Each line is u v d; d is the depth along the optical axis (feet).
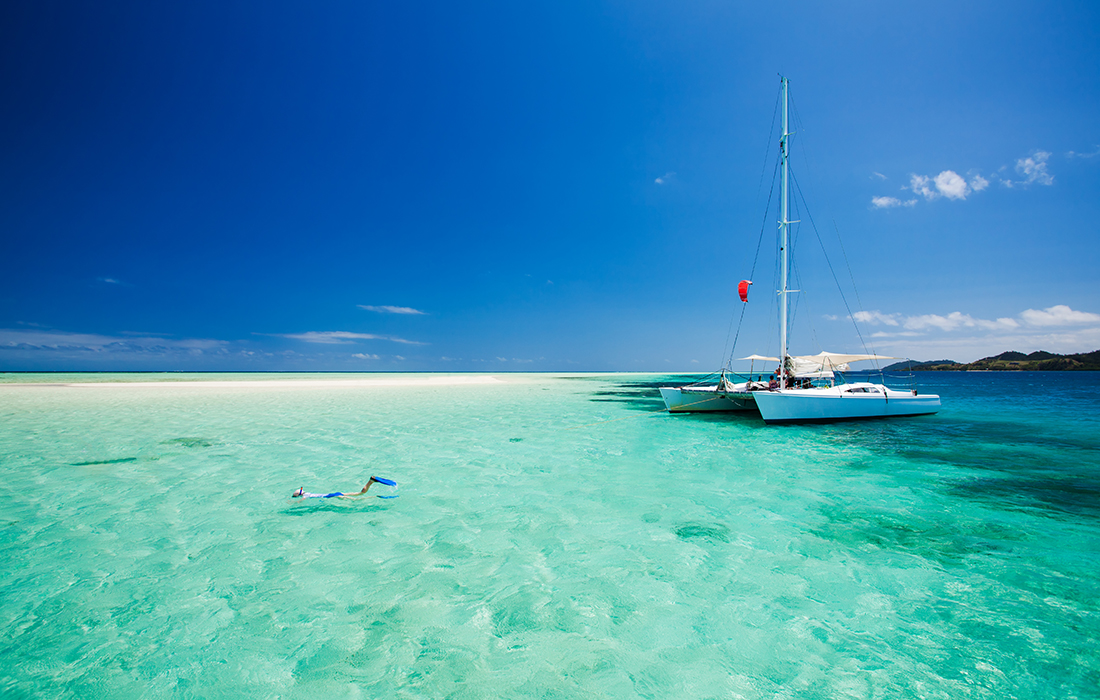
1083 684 10.70
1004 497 25.29
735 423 54.29
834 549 18.44
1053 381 184.85
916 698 10.23
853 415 53.42
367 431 47.98
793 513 22.80
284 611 13.85
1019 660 11.53
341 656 11.72
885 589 15.21
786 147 50.78
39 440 41.42
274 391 106.11
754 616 13.62
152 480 28.55
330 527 20.94
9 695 10.22
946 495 25.76
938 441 42.22
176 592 15.01
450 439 43.42
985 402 81.15
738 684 10.73
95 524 21.11
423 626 13.09
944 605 14.19
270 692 10.43
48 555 17.81
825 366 56.03
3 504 23.91
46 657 11.64
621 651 11.97
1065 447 39.22
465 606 14.20
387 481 25.38
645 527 20.98
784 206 50.78
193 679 10.86
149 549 18.43
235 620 13.37
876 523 21.40
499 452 37.52
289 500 24.79
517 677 10.94
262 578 16.01
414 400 86.43
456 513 22.88
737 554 18.01
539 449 38.81
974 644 12.21
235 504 24.06
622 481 28.76
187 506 23.71
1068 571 16.48
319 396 93.71
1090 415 60.44
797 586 15.43
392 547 18.72
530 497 25.50
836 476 29.99
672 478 29.48
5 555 17.78
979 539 19.38
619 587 15.40
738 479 29.27
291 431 47.57
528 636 12.62
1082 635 12.58
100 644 12.21
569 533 20.29
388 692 10.42
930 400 58.44
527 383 169.78
